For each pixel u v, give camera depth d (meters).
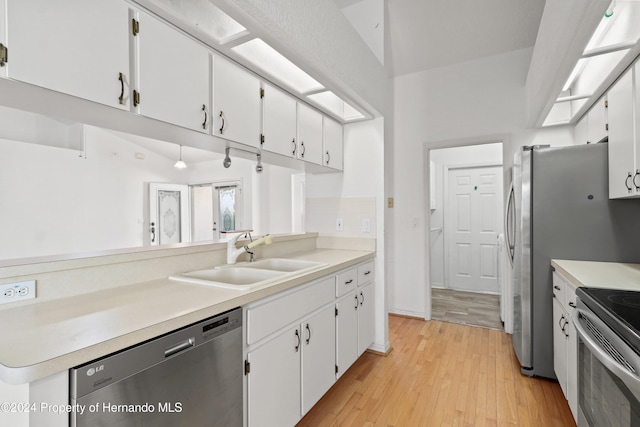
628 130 1.69
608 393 1.10
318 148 2.41
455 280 4.80
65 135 5.02
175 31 1.31
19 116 4.46
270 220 5.62
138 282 1.47
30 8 0.89
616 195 1.84
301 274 1.64
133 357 0.87
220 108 1.53
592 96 2.21
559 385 2.11
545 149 2.14
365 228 2.70
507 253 3.01
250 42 1.65
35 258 1.24
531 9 2.61
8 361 0.68
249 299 1.28
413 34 2.98
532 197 2.18
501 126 3.22
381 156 2.63
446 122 3.47
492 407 1.89
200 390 1.08
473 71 3.35
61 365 0.71
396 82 3.72
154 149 6.15
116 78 1.10
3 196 4.16
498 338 2.95
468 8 2.66
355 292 2.28
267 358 1.39
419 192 3.59
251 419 1.31
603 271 1.72
